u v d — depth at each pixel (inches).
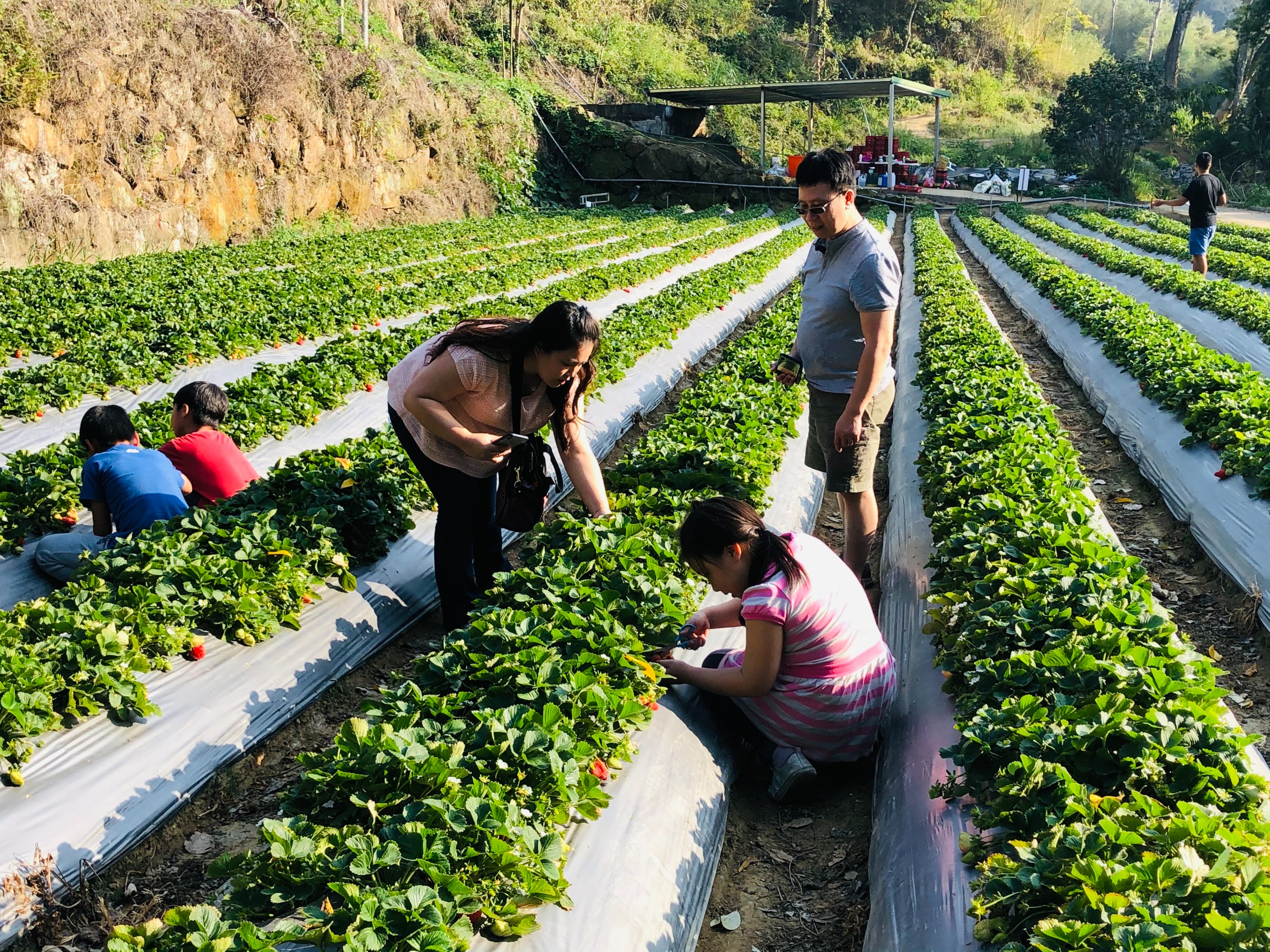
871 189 1737.2
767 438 339.6
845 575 196.2
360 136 1216.8
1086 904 117.3
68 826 174.6
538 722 166.2
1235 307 587.5
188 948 122.1
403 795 146.5
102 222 866.1
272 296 637.9
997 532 233.1
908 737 195.2
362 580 269.6
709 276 751.1
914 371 502.6
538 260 853.8
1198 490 328.5
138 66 901.8
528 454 232.5
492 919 133.2
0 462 343.9
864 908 168.9
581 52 2016.5
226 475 289.6
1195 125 2416.3
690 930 160.7
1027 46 3228.3
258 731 214.5
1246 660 254.8
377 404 423.8
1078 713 157.2
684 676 199.8
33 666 187.0
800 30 2672.2
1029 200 1904.5
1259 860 125.3
